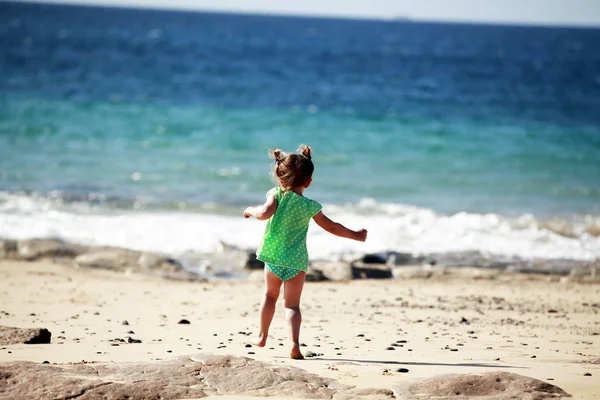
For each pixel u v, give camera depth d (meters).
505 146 33.78
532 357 8.21
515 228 20.50
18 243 17.14
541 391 5.79
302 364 7.09
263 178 25.97
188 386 5.85
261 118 39.44
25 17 184.62
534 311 12.93
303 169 7.57
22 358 7.15
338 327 10.63
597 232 20.14
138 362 6.72
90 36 116.88
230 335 9.58
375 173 27.95
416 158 30.89
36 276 15.05
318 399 5.60
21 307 11.95
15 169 25.73
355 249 18.23
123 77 56.53
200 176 25.98
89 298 13.12
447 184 26.45
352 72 74.69
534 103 50.28
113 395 5.53
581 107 48.66
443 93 55.44
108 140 31.89
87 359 7.19
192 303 12.98
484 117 42.50
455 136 35.97
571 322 11.86
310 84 59.59
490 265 17.33
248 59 86.50
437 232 19.95
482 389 5.84
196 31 166.38
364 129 37.31
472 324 11.34
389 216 21.45
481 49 142.25
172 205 21.80
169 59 77.88
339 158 30.45
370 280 15.96
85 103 41.22
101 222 19.67
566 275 16.64
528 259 17.84
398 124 39.06
